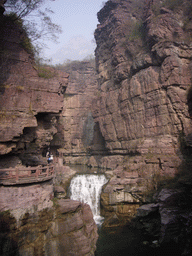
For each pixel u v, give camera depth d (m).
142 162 21.66
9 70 13.30
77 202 13.97
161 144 20.94
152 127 22.64
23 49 14.07
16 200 11.23
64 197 18.67
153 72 22.67
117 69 28.58
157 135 22.03
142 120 23.91
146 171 20.72
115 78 29.20
